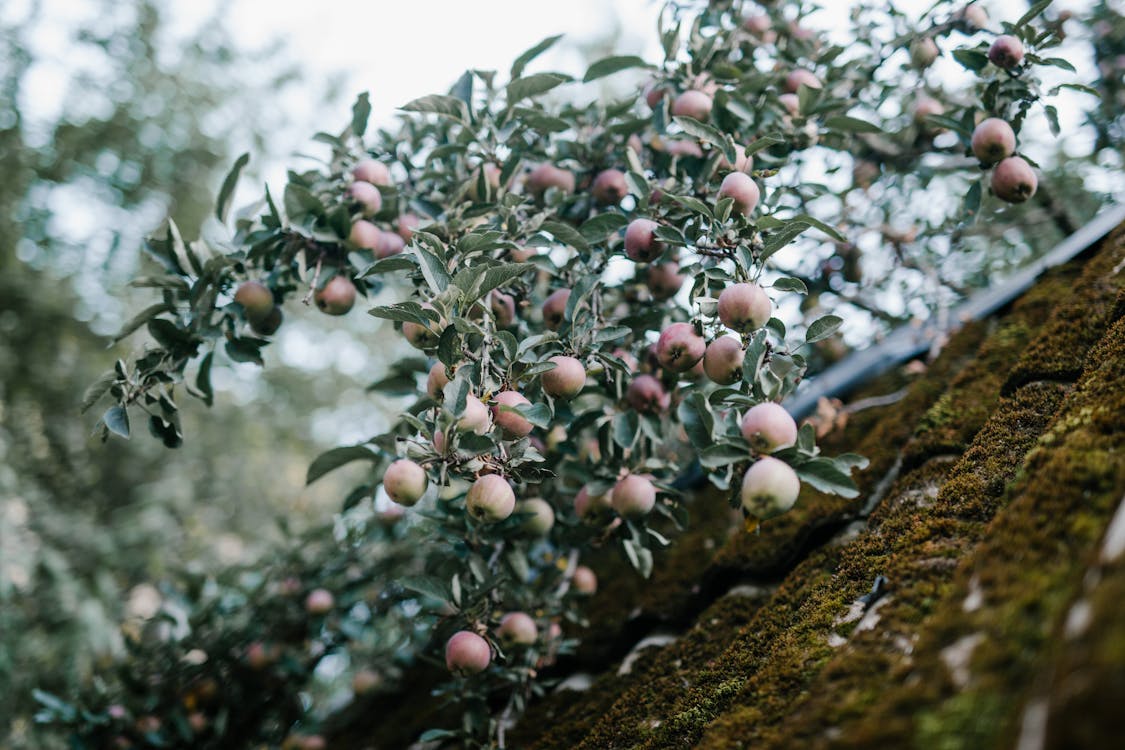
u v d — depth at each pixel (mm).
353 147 1551
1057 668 743
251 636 1974
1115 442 959
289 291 1521
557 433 1514
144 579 3727
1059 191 2035
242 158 1441
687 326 1271
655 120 1484
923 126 1709
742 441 1125
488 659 1315
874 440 1506
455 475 1213
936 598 987
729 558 1470
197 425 4918
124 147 4449
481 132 1496
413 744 1700
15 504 3607
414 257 1253
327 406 5367
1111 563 795
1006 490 1064
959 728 806
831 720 913
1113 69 1943
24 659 2693
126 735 1888
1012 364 1422
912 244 1840
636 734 1211
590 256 1378
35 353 4324
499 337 1198
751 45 1625
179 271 1448
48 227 4336
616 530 1383
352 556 2045
